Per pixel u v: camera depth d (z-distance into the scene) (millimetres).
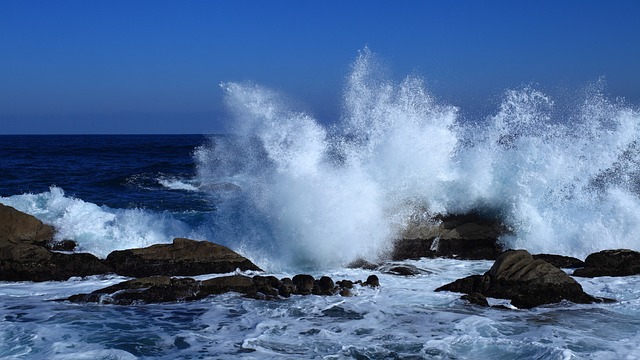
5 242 12789
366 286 11562
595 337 8750
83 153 57156
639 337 8758
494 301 10633
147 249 12930
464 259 14141
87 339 8781
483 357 8102
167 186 28359
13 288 11695
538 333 8922
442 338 8789
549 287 10656
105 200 23562
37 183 28312
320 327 9320
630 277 12234
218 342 8695
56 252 13141
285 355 8195
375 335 8961
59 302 10672
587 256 13367
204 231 14719
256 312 10070
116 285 11047
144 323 9523
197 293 10938
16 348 8375
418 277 12523
